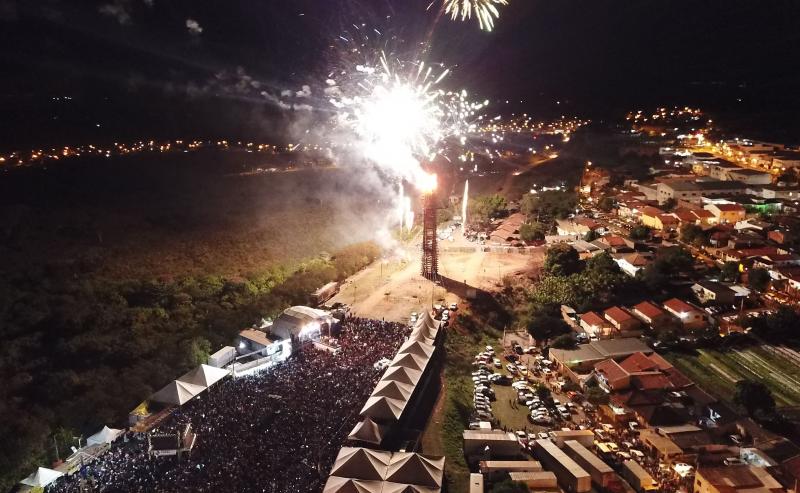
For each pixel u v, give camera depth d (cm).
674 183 16300
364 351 8612
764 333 9775
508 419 7650
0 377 7838
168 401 7281
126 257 11744
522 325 10206
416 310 10225
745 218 14538
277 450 6366
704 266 11975
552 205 16188
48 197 14325
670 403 7800
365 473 5941
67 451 6756
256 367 8206
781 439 7000
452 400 7881
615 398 7875
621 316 9838
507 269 12075
